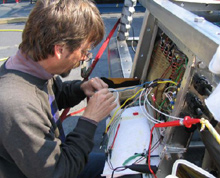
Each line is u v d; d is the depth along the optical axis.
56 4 0.69
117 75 1.83
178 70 1.04
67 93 1.24
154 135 1.06
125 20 2.06
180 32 0.75
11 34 4.52
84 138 0.85
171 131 0.86
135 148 1.03
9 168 0.76
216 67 0.52
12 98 0.67
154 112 1.17
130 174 0.97
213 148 0.73
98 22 0.76
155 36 1.32
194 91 0.76
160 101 1.17
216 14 1.22
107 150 1.07
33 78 0.75
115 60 2.00
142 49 1.46
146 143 1.04
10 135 0.66
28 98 0.71
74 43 0.72
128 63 1.95
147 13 1.32
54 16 0.67
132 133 1.10
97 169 1.17
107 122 1.25
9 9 6.20
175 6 0.92
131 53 3.32
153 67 1.38
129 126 1.14
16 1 6.80
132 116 1.20
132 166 0.94
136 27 4.76
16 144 0.67
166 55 1.20
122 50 2.11
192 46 0.68
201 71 0.72
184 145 0.90
